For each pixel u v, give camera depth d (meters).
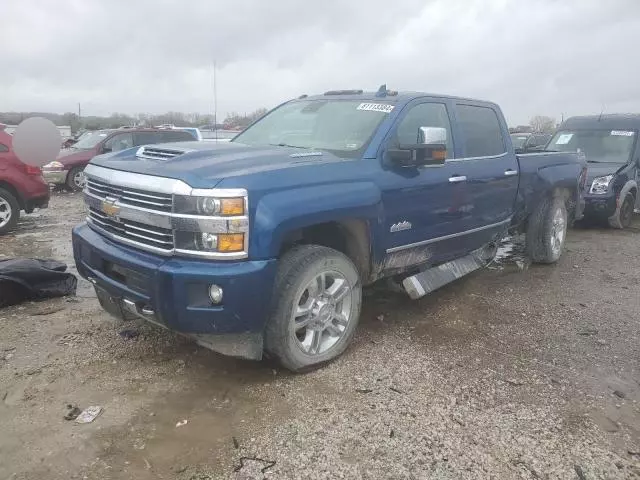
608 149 10.62
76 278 5.45
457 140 5.09
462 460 2.89
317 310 3.78
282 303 3.51
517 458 2.93
